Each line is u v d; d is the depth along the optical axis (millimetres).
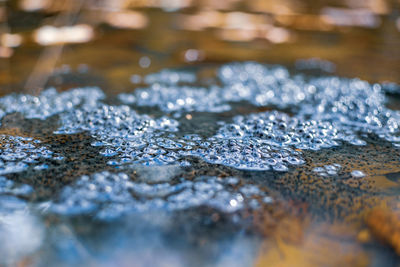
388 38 1414
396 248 633
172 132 779
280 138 770
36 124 789
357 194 685
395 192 688
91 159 719
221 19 1675
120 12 1700
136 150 737
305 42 1341
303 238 639
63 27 1407
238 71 1006
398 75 988
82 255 620
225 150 741
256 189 687
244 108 857
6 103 842
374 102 882
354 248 632
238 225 648
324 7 2002
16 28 1350
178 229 643
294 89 928
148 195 673
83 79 943
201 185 688
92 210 655
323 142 771
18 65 995
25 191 671
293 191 686
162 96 886
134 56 1111
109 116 812
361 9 1971
